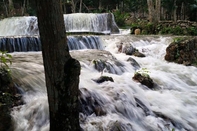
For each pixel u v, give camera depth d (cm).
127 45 1014
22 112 384
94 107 430
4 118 354
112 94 485
